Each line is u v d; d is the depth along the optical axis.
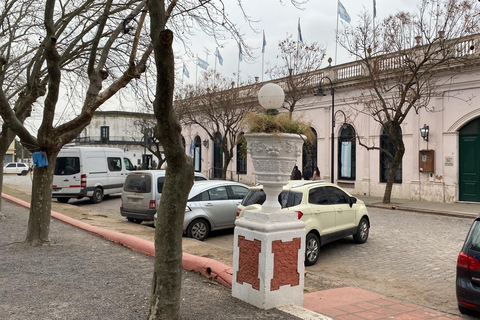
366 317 4.90
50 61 7.19
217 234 11.54
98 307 4.78
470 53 18.48
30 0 11.30
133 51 7.19
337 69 24.94
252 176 31.75
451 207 17.77
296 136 4.78
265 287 4.70
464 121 18.95
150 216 12.02
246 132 5.00
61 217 11.80
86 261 7.04
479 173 18.78
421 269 8.05
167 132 3.97
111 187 19.86
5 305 4.82
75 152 18.53
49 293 5.29
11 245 8.21
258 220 4.85
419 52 19.11
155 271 4.24
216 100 28.48
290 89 25.84
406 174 21.33
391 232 12.10
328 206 9.09
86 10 9.70
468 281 5.34
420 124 20.62
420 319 4.94
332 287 6.21
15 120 7.75
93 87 8.63
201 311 4.66
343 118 24.53
